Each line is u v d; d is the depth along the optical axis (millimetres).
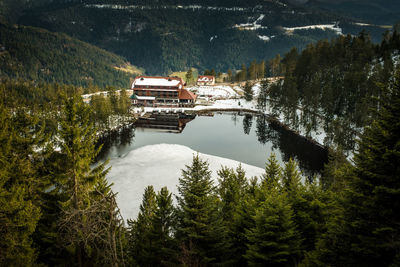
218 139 87625
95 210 11797
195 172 20797
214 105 134750
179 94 133125
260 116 120688
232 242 22438
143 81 134875
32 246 19531
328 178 47250
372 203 14195
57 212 20766
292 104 102500
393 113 14672
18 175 19281
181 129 98625
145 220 27094
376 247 13742
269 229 19141
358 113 77625
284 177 34875
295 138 89125
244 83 181750
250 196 30500
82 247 16875
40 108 74625
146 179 52844
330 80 109375
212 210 20406
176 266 18984
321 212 23453
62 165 20234
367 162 15008
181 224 20891
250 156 72688
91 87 179875
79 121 20781
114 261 11711
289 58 159000
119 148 76750
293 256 18969
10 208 15102
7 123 18078
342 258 14867
